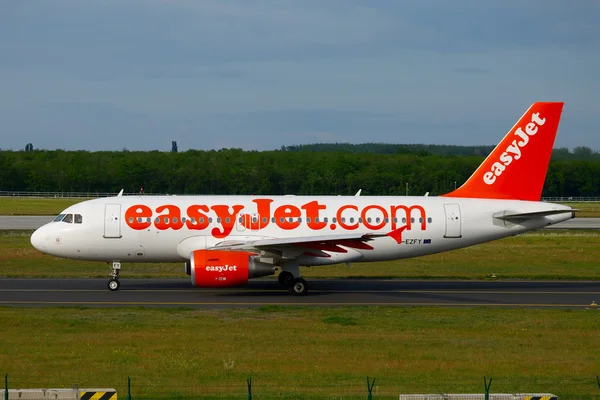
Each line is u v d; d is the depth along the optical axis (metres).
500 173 86.94
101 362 46.88
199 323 60.81
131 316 64.06
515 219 85.56
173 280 90.75
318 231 83.00
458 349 51.56
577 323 61.75
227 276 75.38
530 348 52.09
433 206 84.88
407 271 101.69
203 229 81.81
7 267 102.12
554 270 103.00
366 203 84.56
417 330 58.41
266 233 82.44
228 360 47.44
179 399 38.31
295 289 78.44
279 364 46.53
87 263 107.25
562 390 40.50
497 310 68.44
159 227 81.38
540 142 86.69
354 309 68.44
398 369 45.38
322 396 38.75
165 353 49.50
